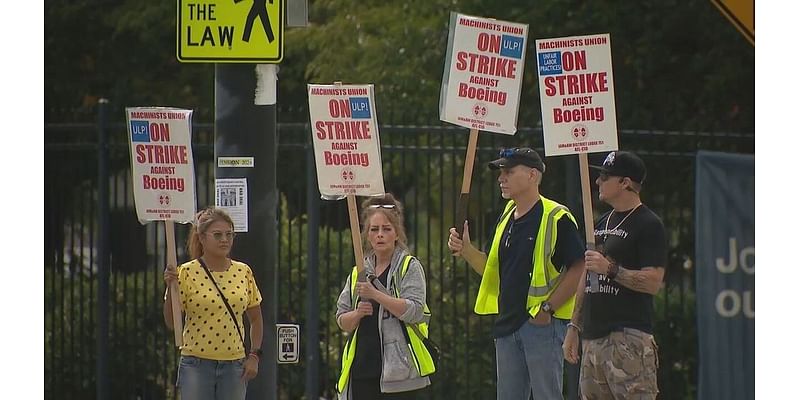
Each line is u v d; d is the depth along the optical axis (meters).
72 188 53.19
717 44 62.84
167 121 38.41
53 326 51.44
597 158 53.66
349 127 39.09
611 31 64.00
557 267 38.97
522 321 39.00
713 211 46.22
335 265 51.50
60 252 51.91
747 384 46.34
